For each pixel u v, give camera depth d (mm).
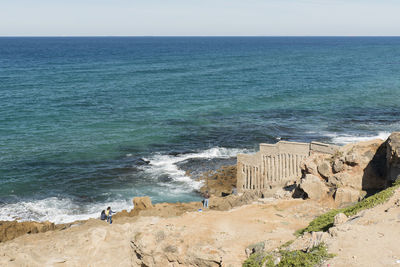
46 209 33469
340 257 13555
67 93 80375
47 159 44125
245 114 65188
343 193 22969
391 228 14539
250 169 30375
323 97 79312
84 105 69750
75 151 46812
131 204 34750
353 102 74188
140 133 54156
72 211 33281
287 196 25734
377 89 88188
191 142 50781
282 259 14922
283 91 86312
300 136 53156
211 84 95375
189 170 41750
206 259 16734
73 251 21812
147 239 18500
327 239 14945
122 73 115500
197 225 19891
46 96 76562
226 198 31219
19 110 64500
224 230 19250
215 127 57469
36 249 22156
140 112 65688
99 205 34406
